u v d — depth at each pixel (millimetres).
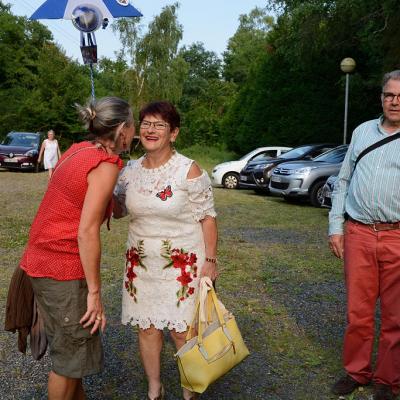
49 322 2498
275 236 8516
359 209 3127
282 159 15148
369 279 3160
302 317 4699
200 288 2891
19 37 44125
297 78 24188
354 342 3271
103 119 2477
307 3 17797
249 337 4219
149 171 2938
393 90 2969
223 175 17578
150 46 39844
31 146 20922
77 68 35188
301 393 3326
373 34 15648
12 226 8766
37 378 3492
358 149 3162
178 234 2914
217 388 3367
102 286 5484
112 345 4027
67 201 2424
